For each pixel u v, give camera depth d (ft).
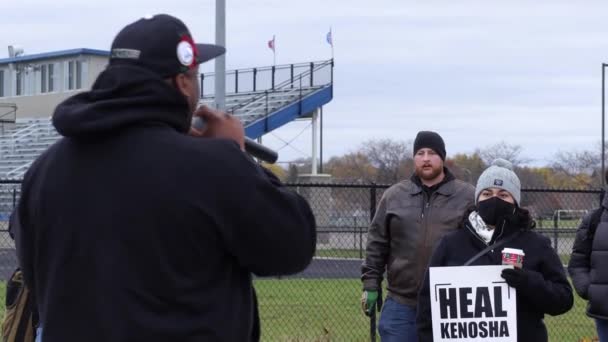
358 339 40.19
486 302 19.06
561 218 77.71
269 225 9.85
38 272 10.30
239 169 9.79
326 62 127.34
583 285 26.58
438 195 24.84
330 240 81.25
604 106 126.93
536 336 19.51
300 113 125.29
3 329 23.52
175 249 9.59
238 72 129.39
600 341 26.73
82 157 9.93
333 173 166.50
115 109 9.75
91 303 9.62
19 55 169.48
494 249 19.49
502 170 19.69
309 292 58.18
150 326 9.45
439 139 24.95
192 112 10.48
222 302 9.83
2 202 78.54
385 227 25.53
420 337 19.98
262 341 38.60
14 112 159.22
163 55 10.00
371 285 25.84
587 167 155.53
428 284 19.84
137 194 9.62
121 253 9.58
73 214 9.84
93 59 158.71
